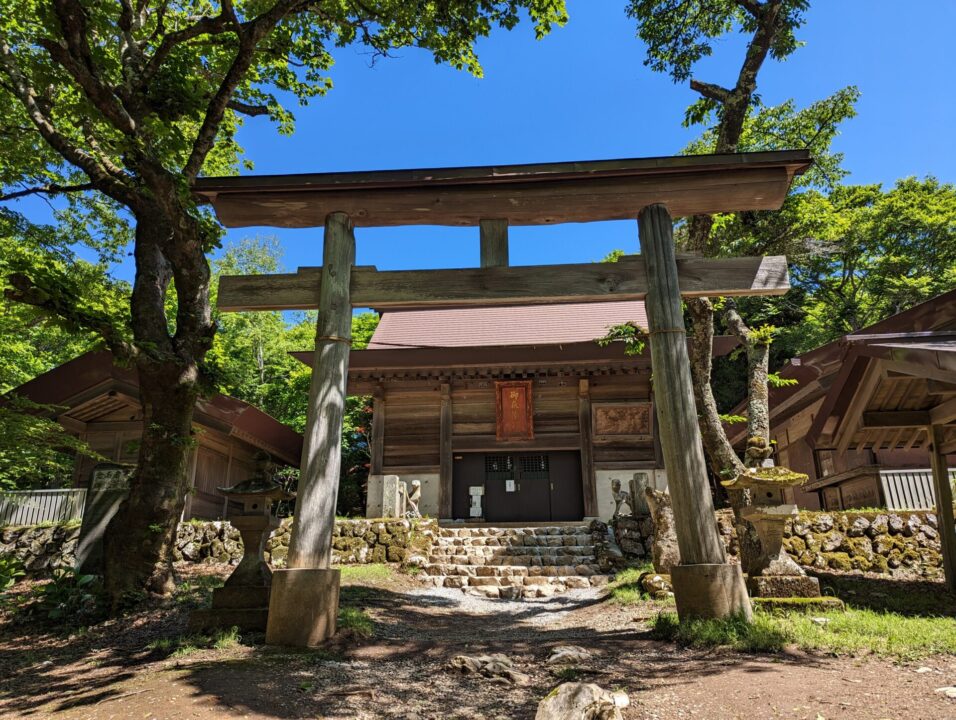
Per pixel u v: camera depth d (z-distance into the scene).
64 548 11.38
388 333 18.89
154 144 9.51
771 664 4.49
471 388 17.11
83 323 8.22
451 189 7.00
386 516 13.37
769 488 6.65
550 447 16.52
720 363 24.17
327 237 6.93
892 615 6.37
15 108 10.62
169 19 11.59
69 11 8.03
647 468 16.11
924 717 3.35
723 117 10.50
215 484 15.94
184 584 8.98
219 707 3.82
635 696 3.89
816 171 20.48
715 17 10.88
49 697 4.77
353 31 11.11
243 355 28.34
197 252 9.03
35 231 11.66
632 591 8.58
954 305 8.41
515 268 6.85
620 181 6.97
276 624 5.59
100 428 15.06
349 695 4.13
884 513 10.15
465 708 3.90
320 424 6.25
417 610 8.38
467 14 10.26
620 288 6.74
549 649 5.29
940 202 23.72
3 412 8.78
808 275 26.22
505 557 11.57
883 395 8.45
